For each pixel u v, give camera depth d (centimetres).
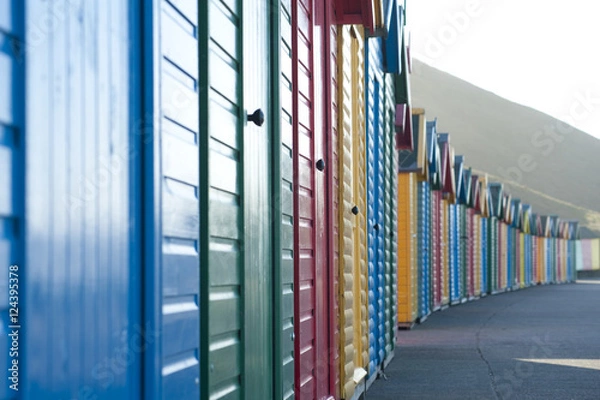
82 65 272
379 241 1154
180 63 358
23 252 238
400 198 2000
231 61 438
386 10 1084
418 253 2203
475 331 1855
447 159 2853
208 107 386
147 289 319
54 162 254
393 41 1186
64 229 260
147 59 322
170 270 340
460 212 3431
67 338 261
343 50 809
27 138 240
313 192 657
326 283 722
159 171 328
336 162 788
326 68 737
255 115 463
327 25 738
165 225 335
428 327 2006
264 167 505
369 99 1025
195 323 373
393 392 966
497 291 4431
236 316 439
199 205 383
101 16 286
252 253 473
